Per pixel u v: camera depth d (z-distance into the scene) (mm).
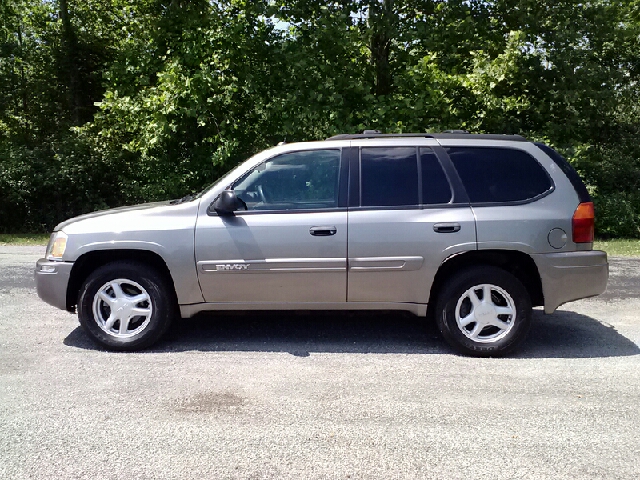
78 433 3682
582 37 16734
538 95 16859
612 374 4805
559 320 6605
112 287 5289
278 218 5199
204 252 5188
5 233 16938
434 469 3260
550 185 5312
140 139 15758
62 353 5234
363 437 3637
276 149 5445
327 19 14484
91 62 19594
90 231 5262
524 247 5129
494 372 4836
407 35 14906
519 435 3684
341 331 6012
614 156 18172
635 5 17844
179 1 16891
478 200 5238
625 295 7941
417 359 5152
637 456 3426
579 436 3676
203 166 16359
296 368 4887
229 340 5668
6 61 18656
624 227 16422
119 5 18828
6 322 6254
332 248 5156
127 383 4520
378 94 16062
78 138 17719
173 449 3480
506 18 16594
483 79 15227
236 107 15922
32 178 16750
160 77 14898
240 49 15250
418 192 5266
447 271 5371
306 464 3309
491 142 5430
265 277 5211
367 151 5391
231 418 3904
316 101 14570
